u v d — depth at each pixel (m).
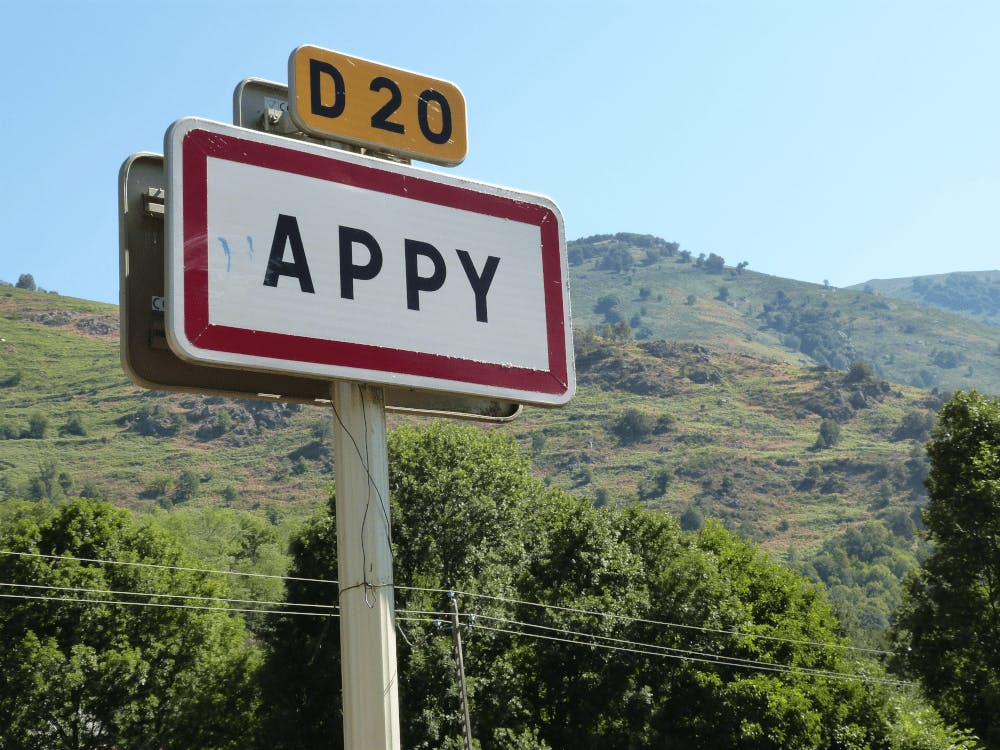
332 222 5.57
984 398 43.56
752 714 38.47
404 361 5.60
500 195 6.15
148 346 5.52
